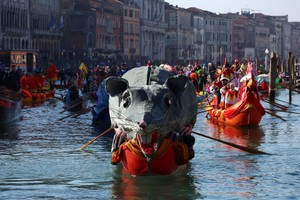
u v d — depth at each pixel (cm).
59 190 1806
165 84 1880
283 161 2194
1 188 1830
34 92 5212
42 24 12938
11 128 3180
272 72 4988
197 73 5850
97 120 3256
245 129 3120
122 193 1769
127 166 1927
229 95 3388
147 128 1794
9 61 7931
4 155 2339
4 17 11238
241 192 1775
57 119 3638
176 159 1916
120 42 17000
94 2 15612
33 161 2212
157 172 1911
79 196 1742
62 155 2325
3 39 11206
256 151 2300
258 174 1984
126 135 1930
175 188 1812
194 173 1992
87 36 14250
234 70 4097
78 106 4450
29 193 1775
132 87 1858
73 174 1997
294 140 2720
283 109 3894
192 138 1972
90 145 2559
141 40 18475
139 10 18288
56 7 13700
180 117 1875
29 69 7988
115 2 16938
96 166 2109
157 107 1817
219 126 3244
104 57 15225
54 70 6512
